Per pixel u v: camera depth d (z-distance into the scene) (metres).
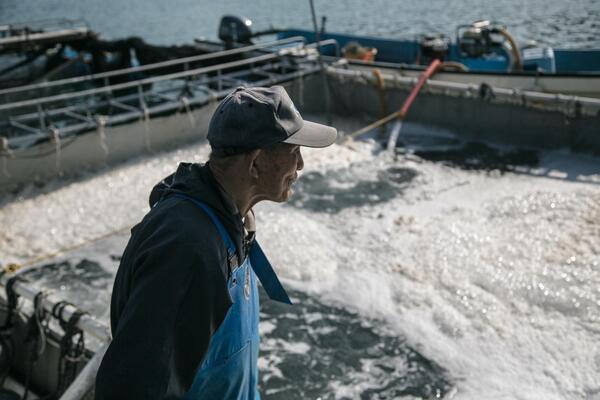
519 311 5.88
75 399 3.03
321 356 5.63
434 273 6.56
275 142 1.78
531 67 12.55
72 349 3.67
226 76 11.47
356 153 9.84
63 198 8.59
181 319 1.59
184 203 1.73
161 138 10.02
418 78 10.74
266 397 5.19
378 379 5.31
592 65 13.24
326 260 6.99
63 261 7.28
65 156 9.16
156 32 40.72
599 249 6.55
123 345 1.54
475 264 6.60
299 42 15.31
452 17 35.34
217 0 53.56
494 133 9.95
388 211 8.02
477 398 4.97
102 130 9.34
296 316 6.16
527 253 6.68
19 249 7.50
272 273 2.13
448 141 10.13
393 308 6.14
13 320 4.34
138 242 1.69
